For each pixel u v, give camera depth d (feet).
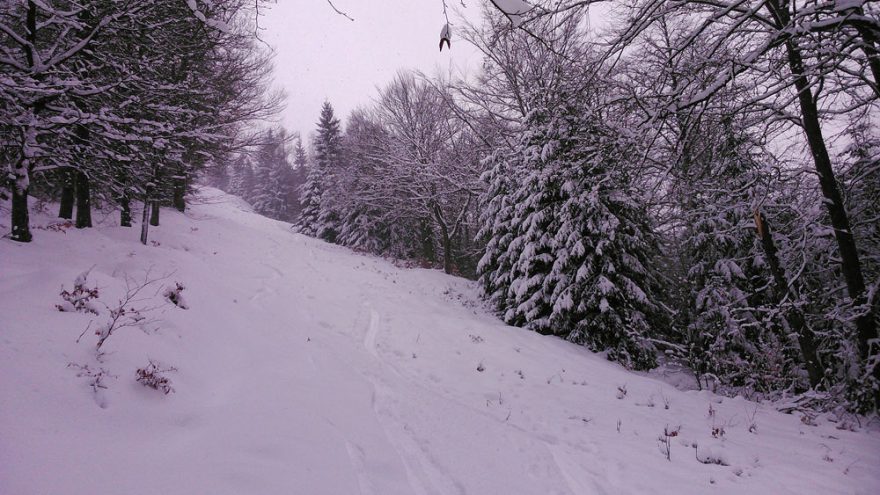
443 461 15.96
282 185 220.43
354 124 131.23
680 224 44.68
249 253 60.29
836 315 26.58
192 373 17.19
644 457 17.20
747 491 14.44
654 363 40.65
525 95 63.62
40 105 21.50
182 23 29.50
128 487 9.39
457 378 26.96
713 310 41.11
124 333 16.85
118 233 39.50
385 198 100.22
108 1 23.17
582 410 23.16
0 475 8.36
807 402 25.88
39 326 14.57
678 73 18.07
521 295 45.75
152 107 26.84
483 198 66.03
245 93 66.64
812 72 18.45
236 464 11.60
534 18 16.30
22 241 23.44
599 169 39.50
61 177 33.17
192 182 72.33
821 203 26.30
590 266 40.73
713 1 17.04
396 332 35.35
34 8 21.20
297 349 25.75
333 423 16.56
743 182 35.53
